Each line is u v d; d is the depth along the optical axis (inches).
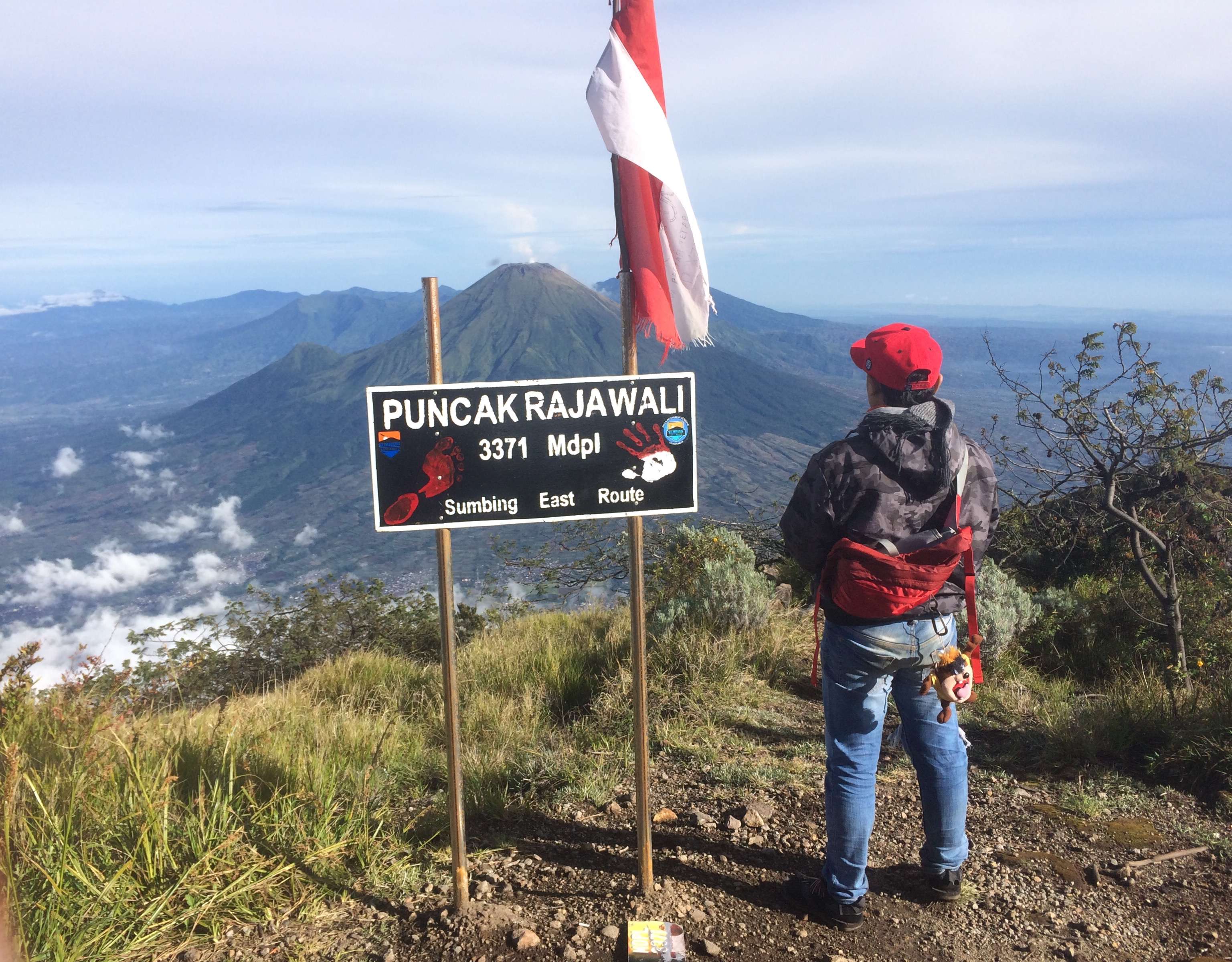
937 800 91.8
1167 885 99.3
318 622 382.3
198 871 94.2
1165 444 196.5
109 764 113.5
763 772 133.3
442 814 119.0
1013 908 94.7
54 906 82.8
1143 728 142.4
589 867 104.0
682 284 93.0
